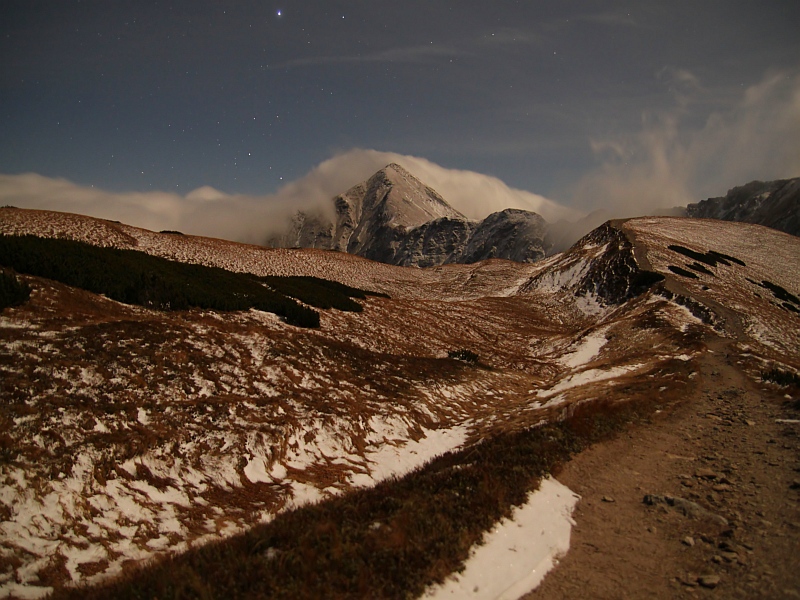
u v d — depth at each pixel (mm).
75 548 7914
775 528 6867
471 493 7680
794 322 40562
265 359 17844
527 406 20406
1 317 13570
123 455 10234
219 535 9125
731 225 93750
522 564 6133
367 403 17656
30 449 9203
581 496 8352
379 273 77000
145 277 21688
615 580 5883
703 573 5910
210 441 12008
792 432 11484
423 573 5543
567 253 84812
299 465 12797
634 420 13398
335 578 5320
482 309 54312
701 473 9336
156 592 5273
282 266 61406
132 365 13633
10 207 46000
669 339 31609
